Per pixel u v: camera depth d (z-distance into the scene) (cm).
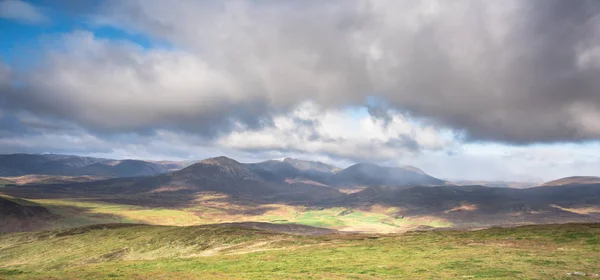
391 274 5509
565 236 8088
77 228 19838
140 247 13450
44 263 13100
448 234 10200
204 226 15350
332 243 9900
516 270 5256
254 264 7281
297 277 5547
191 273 6362
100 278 6044
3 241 19388
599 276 4716
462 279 4916
